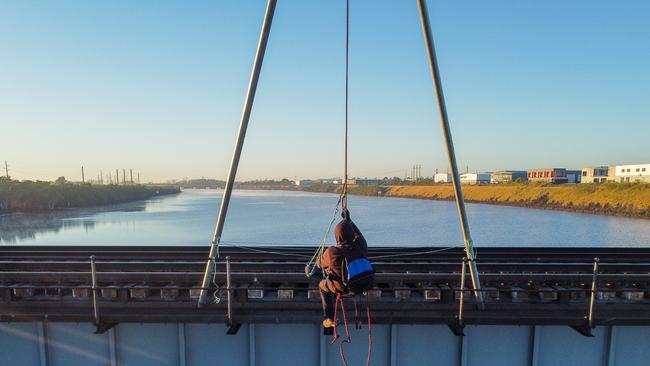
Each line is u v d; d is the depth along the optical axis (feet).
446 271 20.95
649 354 16.49
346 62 14.53
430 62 14.88
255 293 16.46
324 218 184.55
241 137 15.40
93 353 16.88
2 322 16.35
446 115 15.29
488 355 16.71
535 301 16.70
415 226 148.77
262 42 14.82
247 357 16.80
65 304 16.57
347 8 14.49
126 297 16.49
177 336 16.79
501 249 26.11
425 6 14.39
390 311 16.20
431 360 16.79
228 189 15.74
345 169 14.24
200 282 18.33
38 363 16.84
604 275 18.08
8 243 111.14
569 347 16.66
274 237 121.70
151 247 25.93
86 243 111.14
